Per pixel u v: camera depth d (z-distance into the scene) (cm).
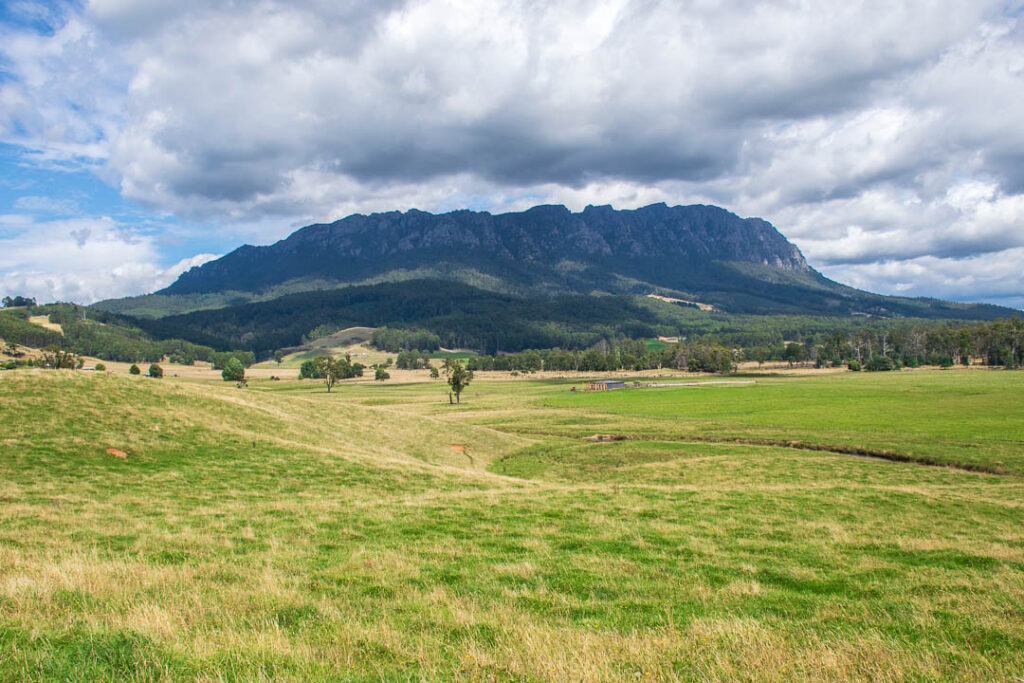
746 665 853
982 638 1024
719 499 2839
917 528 2362
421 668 817
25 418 3716
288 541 1811
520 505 2534
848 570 1625
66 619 920
